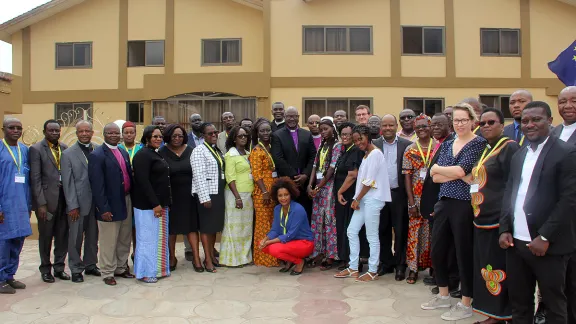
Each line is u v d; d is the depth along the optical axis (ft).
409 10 47.29
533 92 47.78
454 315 13.76
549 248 10.68
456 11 47.55
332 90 46.83
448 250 14.47
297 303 15.47
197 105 47.55
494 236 12.44
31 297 16.24
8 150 17.01
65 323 13.79
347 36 47.03
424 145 17.49
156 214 17.94
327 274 19.13
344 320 13.85
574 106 13.01
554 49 47.73
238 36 50.47
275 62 46.73
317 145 21.90
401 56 47.16
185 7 51.16
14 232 16.74
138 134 42.39
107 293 16.70
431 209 16.26
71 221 18.06
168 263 18.94
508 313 12.39
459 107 13.73
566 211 10.45
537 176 10.95
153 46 51.65
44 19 53.11
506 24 47.75
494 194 12.50
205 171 19.52
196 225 19.81
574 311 11.41
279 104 23.82
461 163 13.35
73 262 18.17
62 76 52.85
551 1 47.70
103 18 52.37
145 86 47.52
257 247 20.24
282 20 46.75
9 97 26.43
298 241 18.88
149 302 15.69
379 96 47.01
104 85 52.37
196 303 15.56
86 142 18.57
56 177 18.20
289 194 18.85
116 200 17.78
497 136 12.82
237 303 15.53
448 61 47.42
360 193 17.76
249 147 21.34
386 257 18.99
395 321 13.74
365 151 17.97
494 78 47.62
